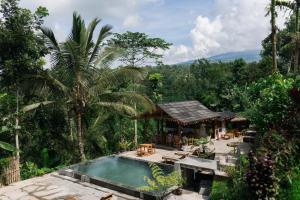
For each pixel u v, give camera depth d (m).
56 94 17.52
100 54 18.61
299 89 9.41
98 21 17.72
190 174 13.48
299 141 8.38
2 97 15.98
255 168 7.61
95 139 20.56
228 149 19.39
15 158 14.46
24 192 12.45
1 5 15.67
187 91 51.28
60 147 19.30
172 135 21.75
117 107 17.92
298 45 20.42
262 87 13.01
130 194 11.94
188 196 11.62
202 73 55.34
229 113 27.50
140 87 30.78
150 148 19.58
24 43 15.95
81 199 11.51
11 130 16.78
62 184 13.45
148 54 30.55
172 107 21.80
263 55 42.97
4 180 13.63
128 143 22.25
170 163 16.69
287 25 30.36
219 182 10.44
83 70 16.78
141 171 16.31
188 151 19.59
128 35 29.23
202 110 23.86
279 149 8.25
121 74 17.86
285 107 9.68
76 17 16.95
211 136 24.08
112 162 18.11
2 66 16.23
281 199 7.48
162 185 11.33
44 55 17.67
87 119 20.62
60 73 17.61
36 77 16.45
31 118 18.39
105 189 12.66
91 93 17.30
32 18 16.47
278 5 17.69
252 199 7.78
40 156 18.19
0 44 15.55
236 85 38.16
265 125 10.64
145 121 24.19
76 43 15.81
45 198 11.68
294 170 8.05
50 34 16.72
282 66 36.31
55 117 19.34
